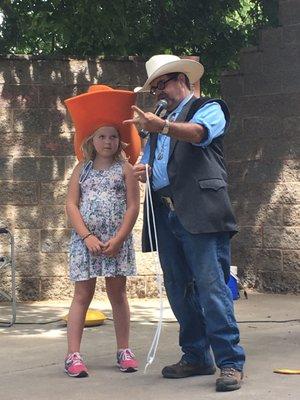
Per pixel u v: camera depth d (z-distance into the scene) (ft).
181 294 13.75
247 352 15.87
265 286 25.71
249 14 27.86
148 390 13.06
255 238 25.90
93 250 14.01
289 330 18.60
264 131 25.80
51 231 23.72
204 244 12.89
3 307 22.48
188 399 12.41
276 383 13.30
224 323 12.91
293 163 25.31
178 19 27.68
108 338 17.74
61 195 23.81
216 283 12.89
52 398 12.61
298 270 25.16
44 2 26.08
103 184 14.39
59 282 23.76
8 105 23.49
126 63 24.32
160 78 13.33
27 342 17.38
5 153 23.49
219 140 13.28
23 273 23.53
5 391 13.08
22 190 23.57
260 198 25.82
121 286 14.52
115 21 25.76
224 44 28.02
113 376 14.10
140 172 13.46
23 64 23.57
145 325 19.48
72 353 14.19
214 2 27.76
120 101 14.19
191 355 13.97
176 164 13.00
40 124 23.68
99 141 14.38
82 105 14.20
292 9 25.31
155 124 12.21
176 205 12.98
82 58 23.95
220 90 26.96
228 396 12.53
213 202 12.85
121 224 14.34
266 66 25.76
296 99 25.25
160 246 13.70
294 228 25.25
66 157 23.82
